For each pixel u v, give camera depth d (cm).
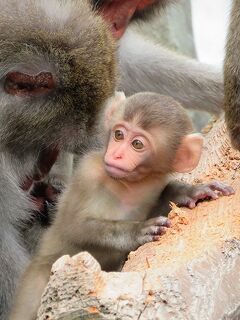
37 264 823
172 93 1414
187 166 817
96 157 822
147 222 769
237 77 962
